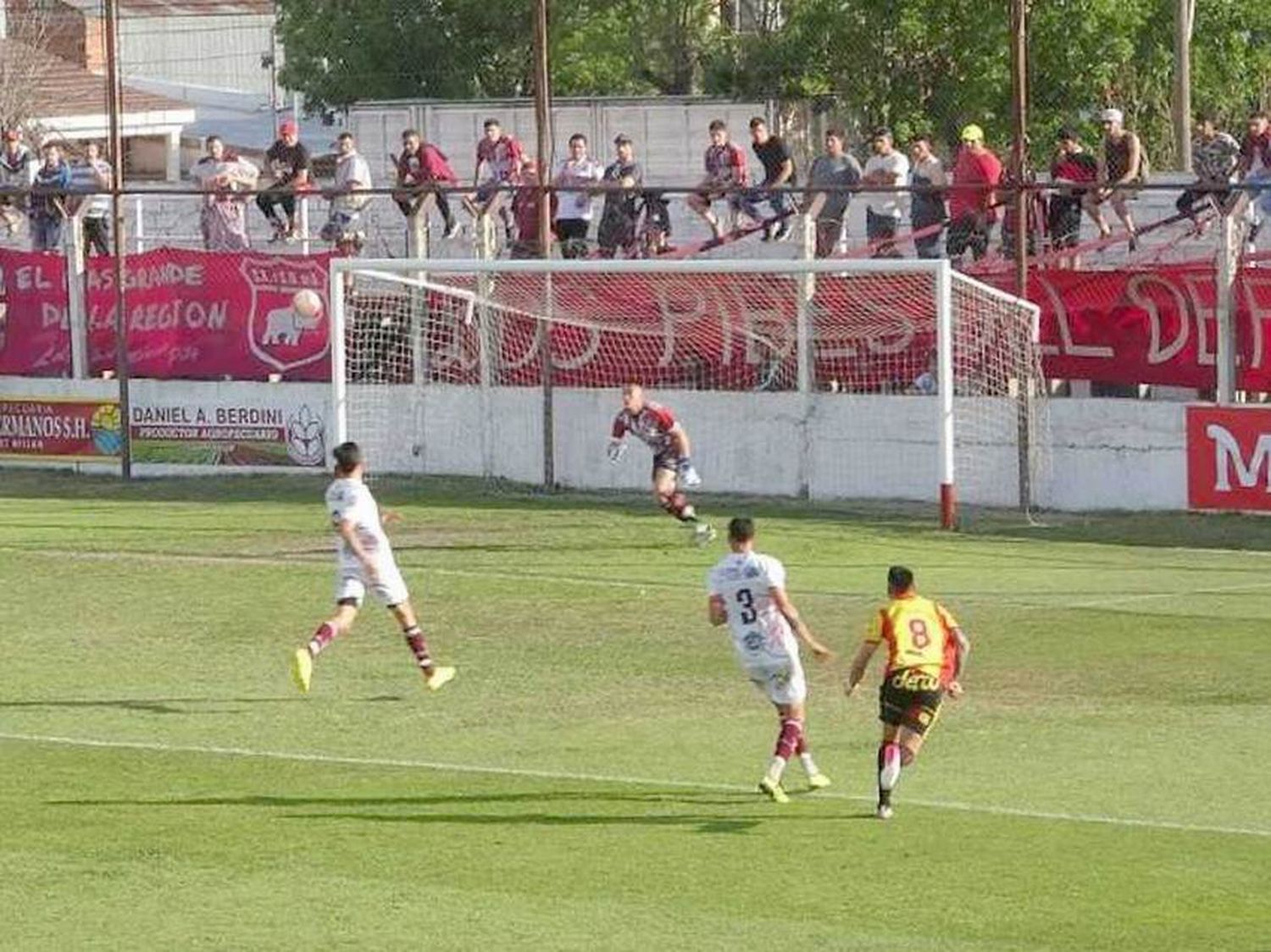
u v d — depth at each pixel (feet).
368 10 476.13
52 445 312.29
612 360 284.20
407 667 178.50
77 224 309.63
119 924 110.01
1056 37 399.03
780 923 109.19
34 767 145.79
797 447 275.18
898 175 282.77
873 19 409.90
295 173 315.37
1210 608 198.18
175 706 165.07
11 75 472.03
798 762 145.38
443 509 266.98
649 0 469.57
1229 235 252.01
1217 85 438.40
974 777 140.87
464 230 312.50
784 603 134.41
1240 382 253.44
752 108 394.52
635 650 184.03
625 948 105.19
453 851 123.65
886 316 270.46
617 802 134.92
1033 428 260.62
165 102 507.30
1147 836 125.39
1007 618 194.80
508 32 473.67
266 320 301.63
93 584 218.38
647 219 291.58
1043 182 257.75
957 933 107.34
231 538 247.29
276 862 121.60
